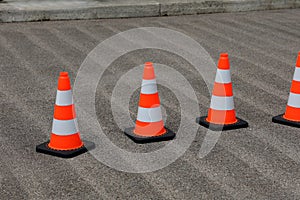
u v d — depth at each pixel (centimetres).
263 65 888
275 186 503
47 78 796
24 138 597
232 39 1038
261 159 557
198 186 501
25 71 821
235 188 498
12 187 494
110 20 1143
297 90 646
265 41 1034
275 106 712
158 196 483
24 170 525
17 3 1167
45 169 528
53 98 722
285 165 545
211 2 1237
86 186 498
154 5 1183
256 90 771
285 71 860
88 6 1141
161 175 520
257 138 609
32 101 709
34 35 1010
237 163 547
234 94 754
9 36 998
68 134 561
